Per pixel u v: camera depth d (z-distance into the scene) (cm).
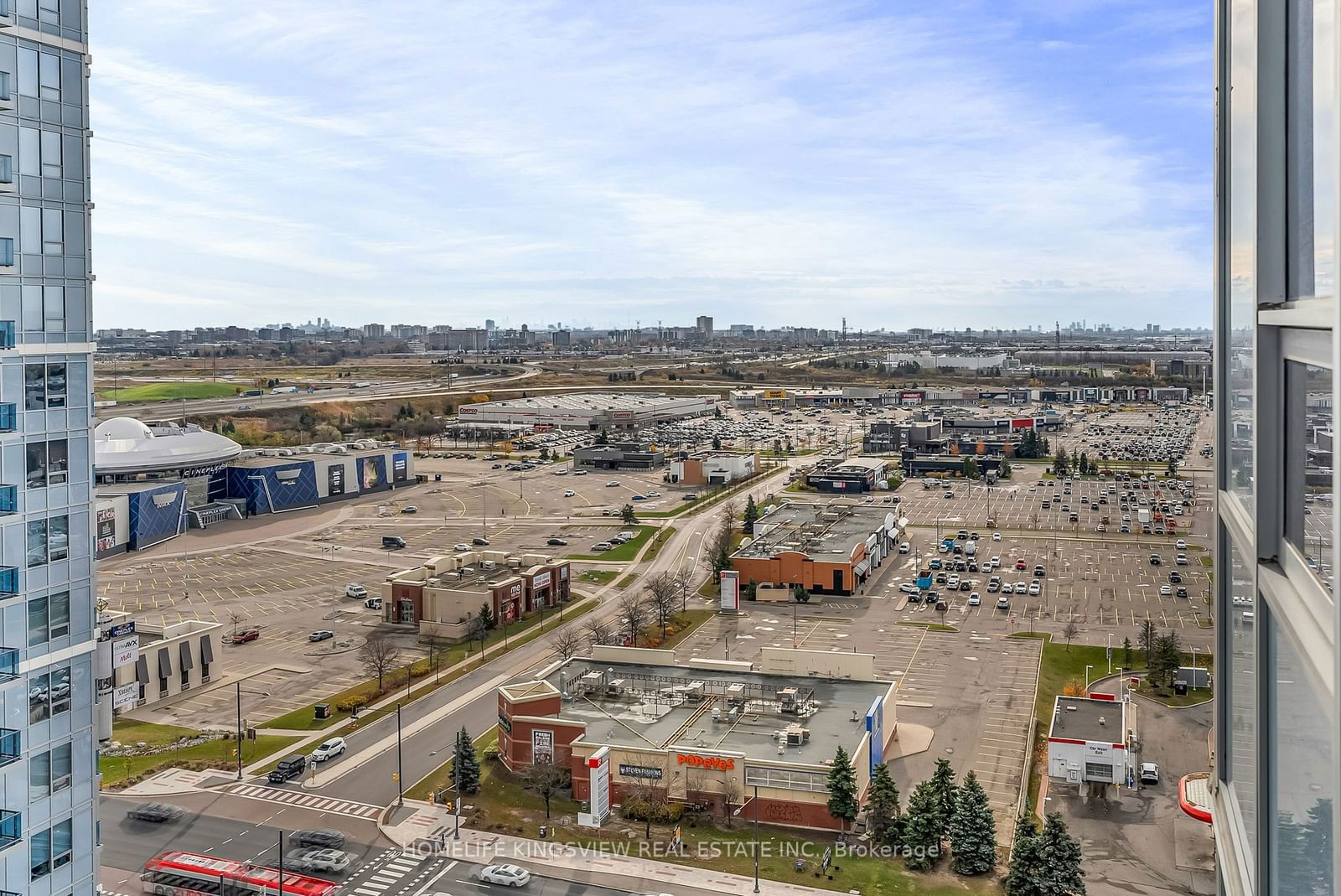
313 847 7625
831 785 7831
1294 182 1327
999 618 13988
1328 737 1126
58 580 3866
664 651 10538
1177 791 8544
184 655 11225
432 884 7106
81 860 3941
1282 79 1355
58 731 3859
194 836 7806
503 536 19750
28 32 3734
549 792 8488
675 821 8050
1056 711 9306
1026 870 6812
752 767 8112
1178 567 16812
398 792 8612
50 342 3844
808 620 14025
